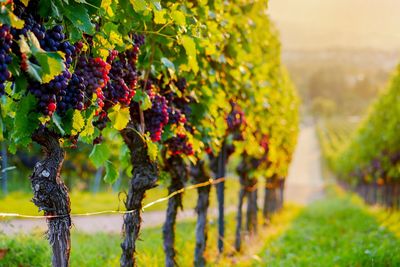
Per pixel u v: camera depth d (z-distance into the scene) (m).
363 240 12.70
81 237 12.91
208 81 7.62
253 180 13.72
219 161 11.11
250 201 15.70
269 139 15.52
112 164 5.00
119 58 4.82
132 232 5.66
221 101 7.82
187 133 6.53
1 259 8.10
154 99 5.56
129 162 6.74
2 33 2.84
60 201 4.00
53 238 4.04
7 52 2.92
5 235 9.24
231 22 8.74
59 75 3.33
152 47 5.62
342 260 9.71
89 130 3.98
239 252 12.55
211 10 7.67
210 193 9.22
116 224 18.42
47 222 4.07
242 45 9.55
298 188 61.78
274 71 16.64
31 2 3.41
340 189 58.56
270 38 15.72
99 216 20.88
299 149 105.38
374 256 9.22
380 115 26.83
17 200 20.00
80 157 25.42
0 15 2.84
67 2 3.55
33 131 3.50
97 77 3.94
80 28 3.63
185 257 9.94
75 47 3.76
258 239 15.78
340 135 122.00
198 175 8.94
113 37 4.36
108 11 4.31
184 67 6.02
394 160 24.28
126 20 4.80
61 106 3.61
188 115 6.75
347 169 45.12
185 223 15.74
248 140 10.84
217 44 7.64
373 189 36.38
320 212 28.25
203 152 8.02
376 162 28.33
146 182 5.62
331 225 20.00
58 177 4.00
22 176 26.84
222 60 7.76
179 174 7.62
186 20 5.86
